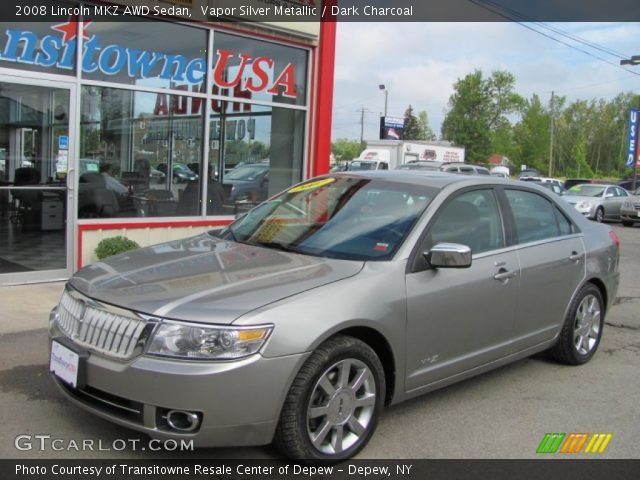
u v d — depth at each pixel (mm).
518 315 4777
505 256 4668
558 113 114062
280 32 9914
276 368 3223
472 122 86125
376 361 3705
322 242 4254
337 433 3561
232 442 3213
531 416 4461
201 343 3156
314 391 3398
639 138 34406
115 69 8289
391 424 4203
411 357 3949
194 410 3117
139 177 8719
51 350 3691
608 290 5879
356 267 3855
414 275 3975
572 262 5332
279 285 3527
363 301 3621
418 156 37844
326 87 10727
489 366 4621
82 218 8141
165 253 4273
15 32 7402
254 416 3199
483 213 4707
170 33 8789
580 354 5594
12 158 7531
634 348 6344
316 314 3395
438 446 3920
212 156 9539
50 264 7875
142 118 8648
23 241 7664
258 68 9930
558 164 115250
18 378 4652
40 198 7746
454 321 4195
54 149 7812
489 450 3904
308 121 10695
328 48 10656
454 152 40938
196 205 9414
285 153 10555
